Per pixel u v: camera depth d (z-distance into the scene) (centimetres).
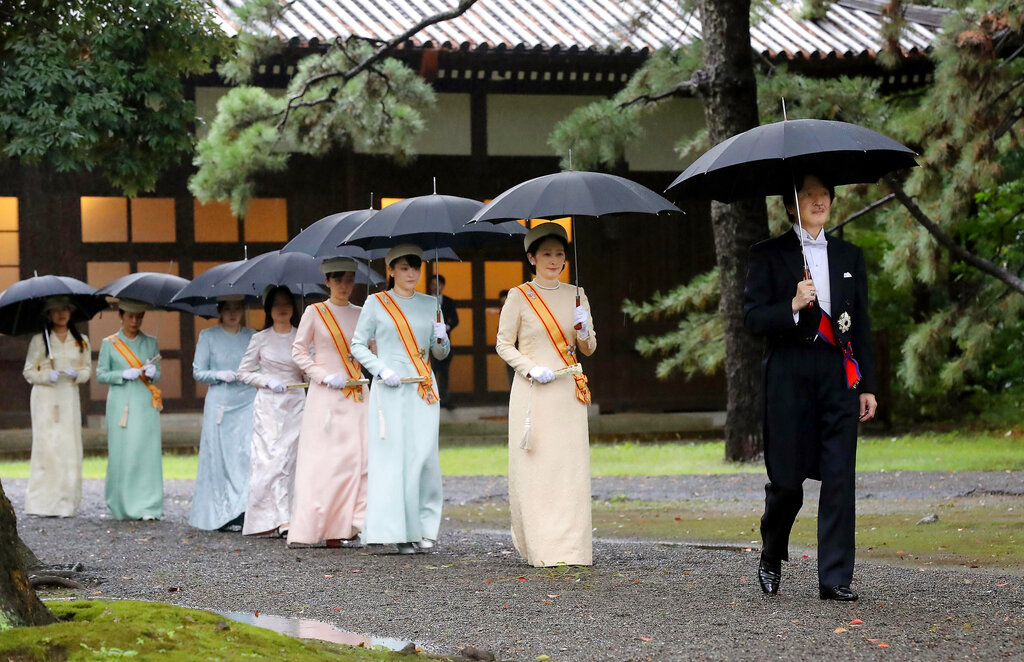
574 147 3103
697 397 4466
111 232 4156
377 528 1634
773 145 1182
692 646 1013
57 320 2283
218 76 4047
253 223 4231
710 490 2508
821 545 1208
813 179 1228
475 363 4378
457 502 2450
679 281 4428
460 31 4097
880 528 1862
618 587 1308
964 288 3434
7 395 4116
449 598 1260
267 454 1950
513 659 987
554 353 1539
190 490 2789
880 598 1203
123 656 826
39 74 1823
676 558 1551
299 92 3372
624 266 4416
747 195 1338
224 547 1777
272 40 3375
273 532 1945
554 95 4288
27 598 914
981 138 2931
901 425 4225
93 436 3925
